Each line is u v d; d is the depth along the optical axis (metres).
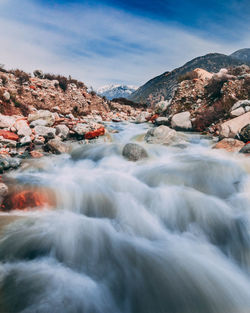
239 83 13.30
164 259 3.90
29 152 8.97
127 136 12.70
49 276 3.37
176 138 10.60
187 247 4.31
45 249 3.90
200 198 5.50
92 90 25.20
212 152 8.54
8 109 13.58
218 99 13.66
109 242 4.27
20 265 3.54
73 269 3.59
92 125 12.47
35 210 5.02
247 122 9.80
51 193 5.59
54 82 19.95
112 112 24.75
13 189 5.50
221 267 3.86
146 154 8.73
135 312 3.02
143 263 3.78
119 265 3.73
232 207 5.25
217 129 11.85
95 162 8.65
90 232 4.45
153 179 6.72
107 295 3.16
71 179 6.71
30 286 3.13
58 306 2.85
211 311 3.09
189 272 3.64
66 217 4.91
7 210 4.88
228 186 6.27
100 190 6.05
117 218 5.10
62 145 9.56
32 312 2.72
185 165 7.46
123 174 7.31
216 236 4.66
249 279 3.76
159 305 3.12
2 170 6.82
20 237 4.05
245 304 3.24
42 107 16.98
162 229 4.96
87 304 2.97
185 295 3.26
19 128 10.73
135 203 5.62
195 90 16.03
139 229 4.82
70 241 4.14
